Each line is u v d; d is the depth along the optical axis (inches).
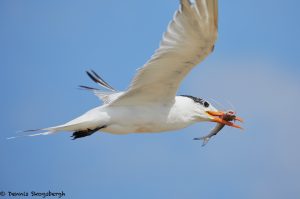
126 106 530.3
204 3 454.3
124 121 525.7
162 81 518.6
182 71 507.5
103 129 525.0
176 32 474.9
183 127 554.9
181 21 468.4
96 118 518.6
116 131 529.3
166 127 543.8
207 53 487.2
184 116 550.6
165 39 478.6
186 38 476.7
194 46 482.0
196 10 458.0
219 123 572.4
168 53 487.5
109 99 609.9
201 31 469.7
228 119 570.9
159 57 490.3
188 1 454.9
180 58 493.7
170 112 539.8
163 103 536.7
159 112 534.9
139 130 538.6
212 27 465.7
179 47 482.9
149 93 528.7
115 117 522.9
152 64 497.4
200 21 463.5
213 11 456.1
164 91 529.3
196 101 562.3
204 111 565.0
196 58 492.7
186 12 461.7
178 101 550.6
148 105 534.0
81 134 522.0
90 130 522.0
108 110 524.7
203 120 565.9
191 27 469.1
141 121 530.3
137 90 523.2
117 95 582.6
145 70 503.2
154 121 534.3
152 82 517.7
